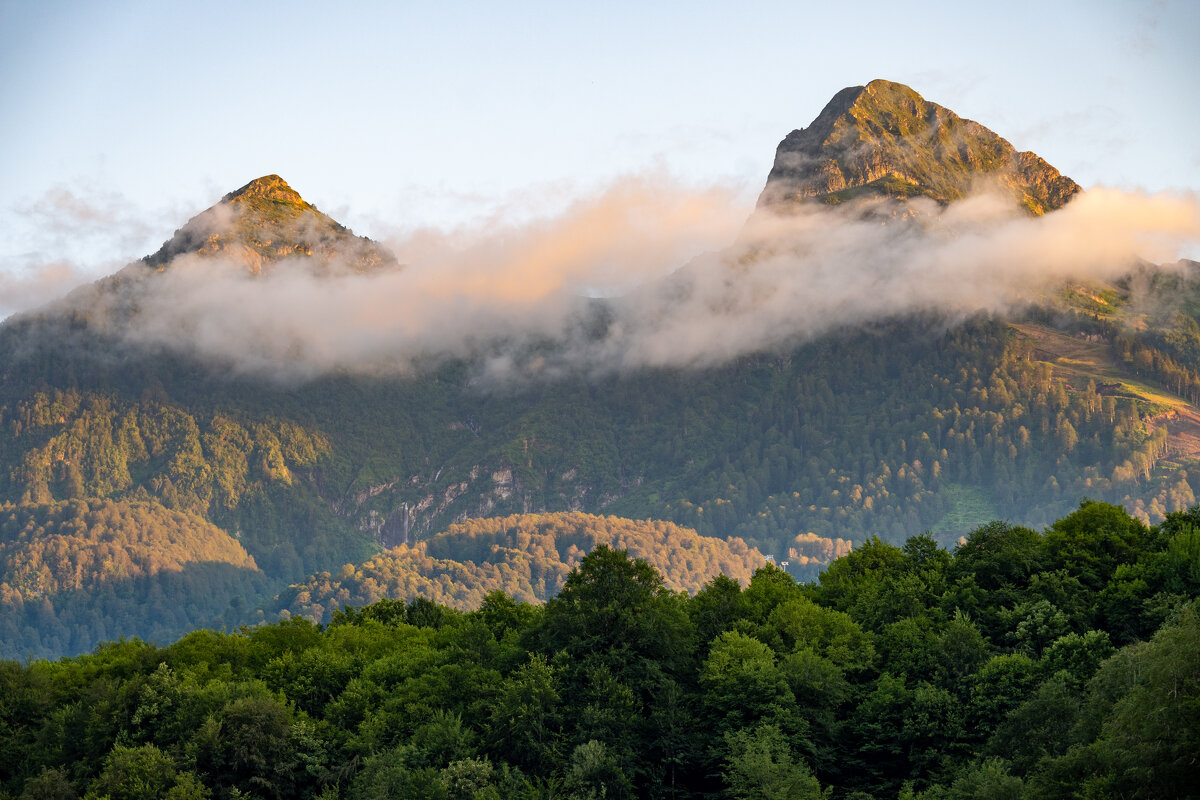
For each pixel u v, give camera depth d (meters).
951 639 151.00
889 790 140.75
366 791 135.75
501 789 134.12
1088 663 137.88
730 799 139.38
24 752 163.12
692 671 159.62
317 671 171.62
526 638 163.50
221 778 146.62
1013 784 116.25
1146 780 104.50
